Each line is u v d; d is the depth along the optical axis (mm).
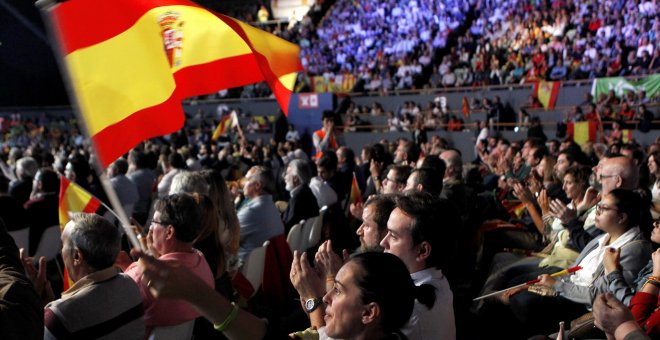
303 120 21500
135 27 2771
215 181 4629
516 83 19938
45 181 6633
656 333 3000
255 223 5562
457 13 24594
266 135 21375
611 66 18562
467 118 18734
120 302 2803
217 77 3471
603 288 3615
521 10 22688
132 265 3381
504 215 6906
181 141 17297
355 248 7051
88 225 2789
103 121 2648
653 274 3236
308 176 6816
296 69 3521
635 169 4875
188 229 3328
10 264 2105
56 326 2629
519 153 9555
